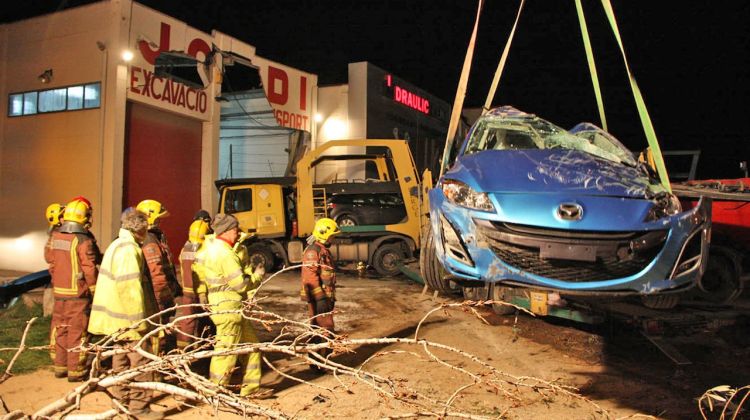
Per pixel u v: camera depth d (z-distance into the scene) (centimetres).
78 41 1382
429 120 2353
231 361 447
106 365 518
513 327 698
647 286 424
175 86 1482
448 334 682
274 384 506
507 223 437
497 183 466
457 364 557
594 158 516
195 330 559
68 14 1402
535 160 504
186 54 1499
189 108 1529
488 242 445
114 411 231
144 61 1388
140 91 1381
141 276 437
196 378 238
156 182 1463
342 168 1894
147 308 480
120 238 438
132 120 1395
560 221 427
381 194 1361
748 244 826
